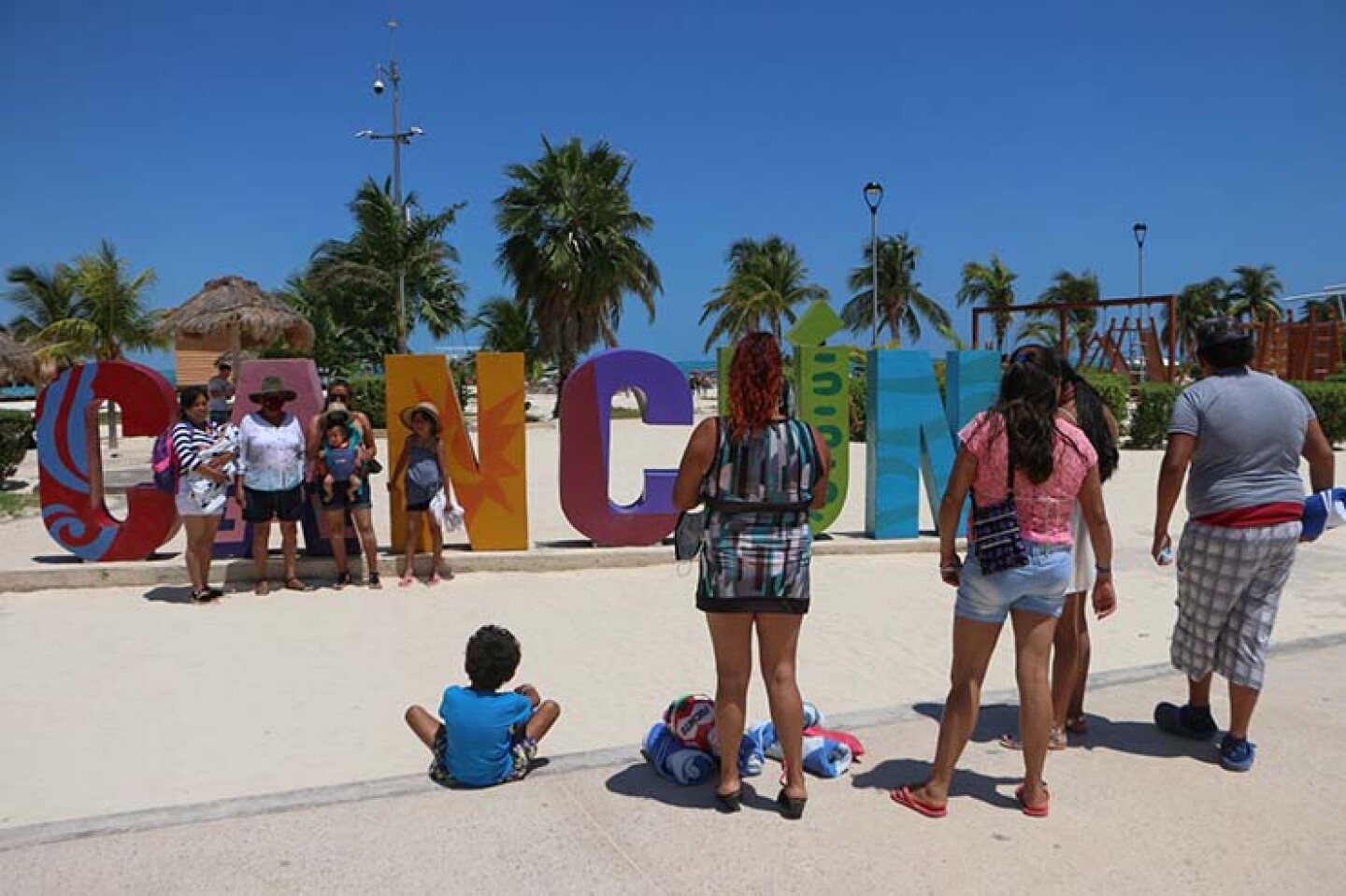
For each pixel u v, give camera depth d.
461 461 9.61
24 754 5.05
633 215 36.00
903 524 10.62
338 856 3.45
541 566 9.51
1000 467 3.59
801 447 3.56
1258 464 4.12
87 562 9.17
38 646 7.07
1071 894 3.26
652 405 9.82
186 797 4.48
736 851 3.51
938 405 10.59
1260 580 4.21
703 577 3.67
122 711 5.71
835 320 10.47
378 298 35.41
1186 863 3.46
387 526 11.76
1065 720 4.49
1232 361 4.25
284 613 7.98
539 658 6.80
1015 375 3.65
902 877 3.35
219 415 12.23
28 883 3.26
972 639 3.72
